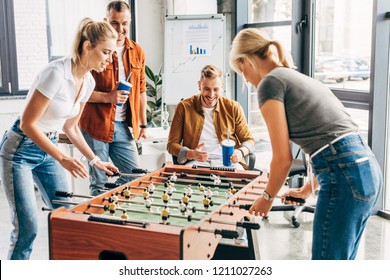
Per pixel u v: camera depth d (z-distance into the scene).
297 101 2.03
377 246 3.63
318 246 2.06
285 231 3.99
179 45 5.13
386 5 4.05
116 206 2.33
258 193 2.65
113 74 3.57
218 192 2.74
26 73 5.61
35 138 2.50
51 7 5.63
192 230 1.90
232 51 2.19
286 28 5.23
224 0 5.83
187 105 3.77
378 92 4.15
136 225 1.93
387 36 4.11
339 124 2.04
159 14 6.22
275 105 2.00
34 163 2.68
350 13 4.48
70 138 2.91
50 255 2.05
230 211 2.34
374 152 4.22
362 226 2.09
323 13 4.78
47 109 2.59
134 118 3.72
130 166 3.72
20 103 5.55
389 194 4.40
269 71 2.15
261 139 5.90
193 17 5.12
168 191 2.63
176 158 3.73
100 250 1.97
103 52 2.58
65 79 2.56
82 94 2.75
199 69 5.16
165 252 1.86
